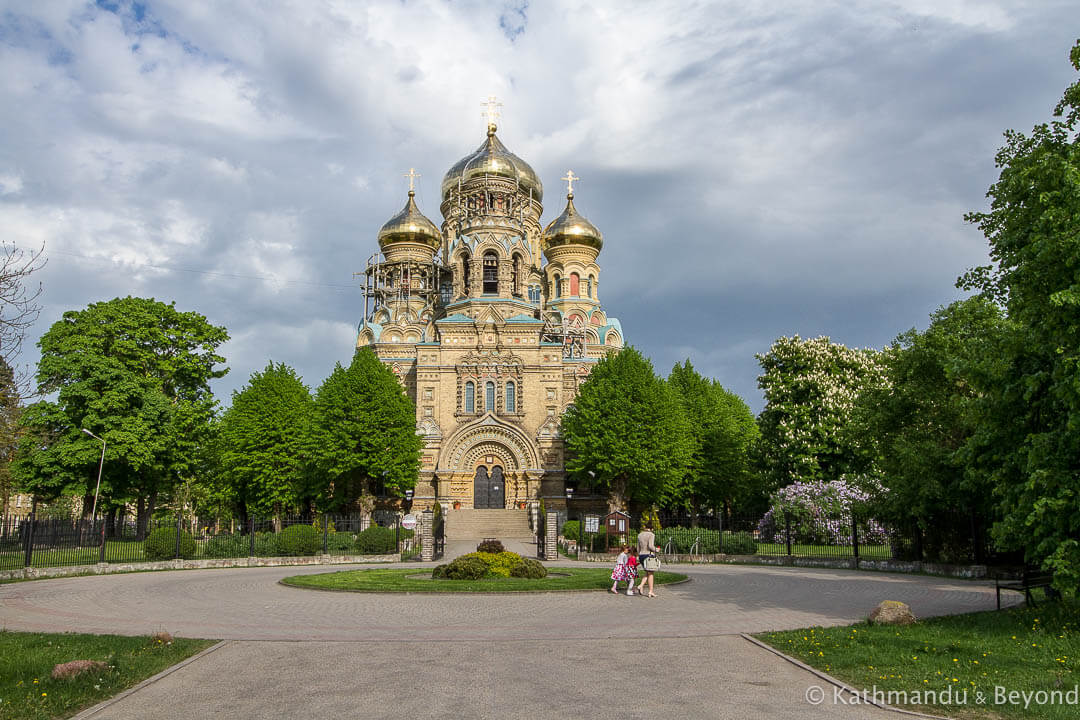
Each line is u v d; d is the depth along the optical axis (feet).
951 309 129.80
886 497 126.93
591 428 223.51
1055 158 64.85
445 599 86.84
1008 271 77.41
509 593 91.20
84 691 44.06
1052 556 58.90
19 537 133.59
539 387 253.85
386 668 50.26
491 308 255.29
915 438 124.77
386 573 117.19
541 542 167.12
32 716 39.32
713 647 56.75
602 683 45.85
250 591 97.30
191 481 252.83
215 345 219.00
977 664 48.67
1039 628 59.88
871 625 64.34
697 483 246.88
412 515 166.09
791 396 209.36
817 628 62.80
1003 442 68.59
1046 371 62.80
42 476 187.42
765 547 173.47
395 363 272.51
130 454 181.78
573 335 289.53
